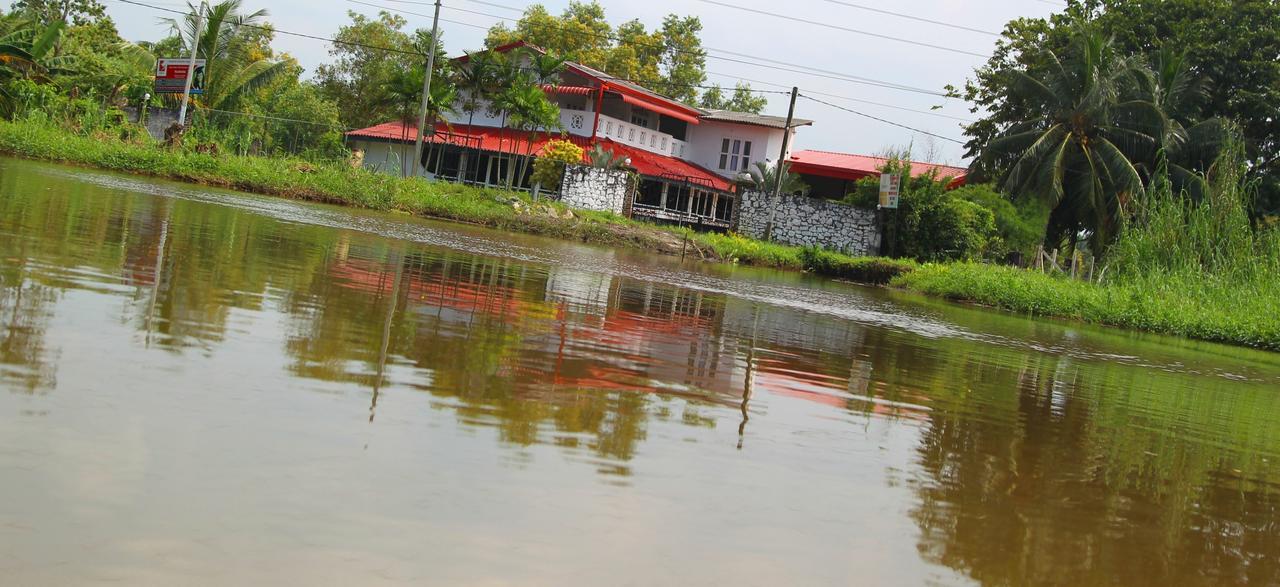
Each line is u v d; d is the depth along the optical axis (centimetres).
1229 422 784
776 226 3741
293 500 324
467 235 2223
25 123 2952
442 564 293
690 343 844
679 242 3142
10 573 252
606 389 572
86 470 322
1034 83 3762
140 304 613
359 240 1475
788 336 1020
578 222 3197
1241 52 3912
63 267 715
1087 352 1337
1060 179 3600
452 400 485
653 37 6231
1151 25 4019
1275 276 2369
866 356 931
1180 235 2605
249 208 1886
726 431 508
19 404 373
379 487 346
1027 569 359
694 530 352
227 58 4106
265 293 745
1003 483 478
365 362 545
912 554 359
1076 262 3103
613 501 369
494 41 5978
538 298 1023
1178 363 1331
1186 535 428
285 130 4550
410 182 3222
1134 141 3684
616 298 1170
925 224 3584
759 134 4750
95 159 2720
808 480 436
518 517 338
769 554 339
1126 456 582
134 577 260
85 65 4184
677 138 4956
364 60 5819
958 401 712
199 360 486
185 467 338
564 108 4459
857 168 4409
